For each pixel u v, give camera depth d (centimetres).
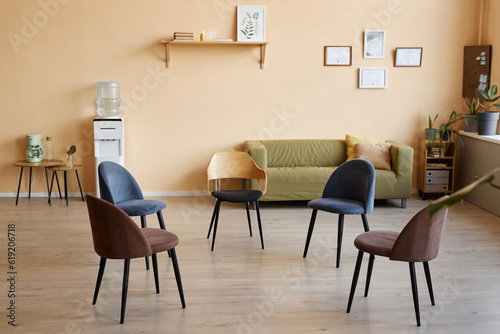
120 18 616
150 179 644
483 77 627
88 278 379
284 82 639
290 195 581
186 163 645
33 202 612
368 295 348
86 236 479
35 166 612
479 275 384
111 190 375
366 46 636
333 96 644
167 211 575
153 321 309
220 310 325
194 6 618
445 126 631
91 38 617
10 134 627
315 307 329
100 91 622
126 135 633
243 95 638
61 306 330
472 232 494
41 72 620
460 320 311
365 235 327
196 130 640
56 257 423
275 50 632
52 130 629
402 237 295
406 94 648
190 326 303
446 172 629
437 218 292
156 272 349
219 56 630
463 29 640
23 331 296
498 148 550
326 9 629
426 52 643
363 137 632
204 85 633
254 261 414
